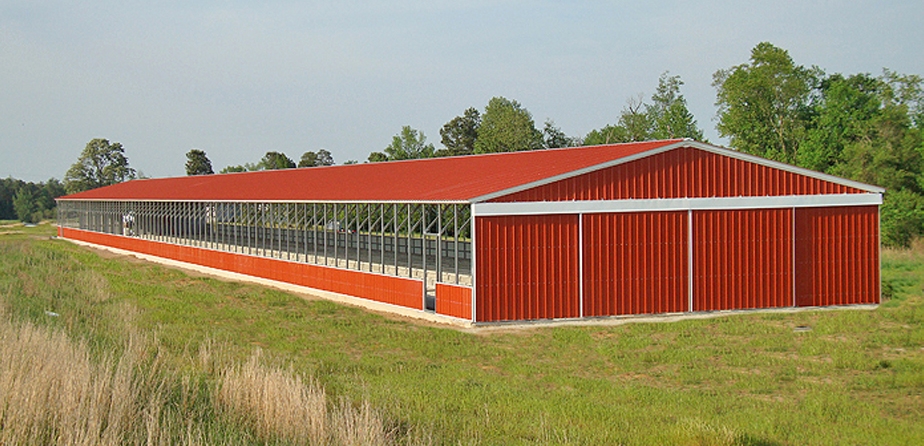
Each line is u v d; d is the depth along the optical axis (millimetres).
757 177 27234
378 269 31562
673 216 26078
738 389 16734
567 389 16797
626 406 15125
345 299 30297
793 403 15578
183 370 16547
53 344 15273
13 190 143000
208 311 27078
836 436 13250
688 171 26359
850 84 66062
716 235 26625
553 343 21547
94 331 20391
